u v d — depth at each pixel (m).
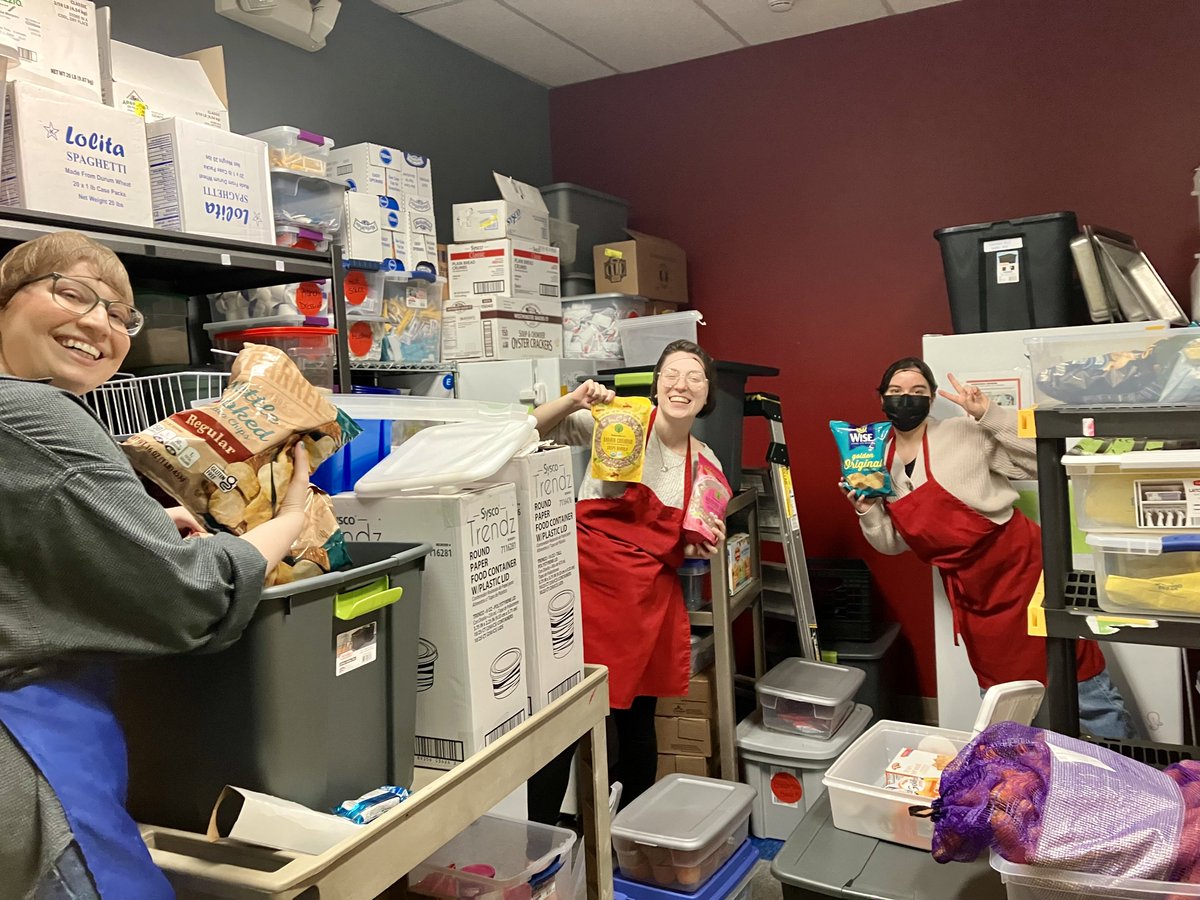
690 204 4.19
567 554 1.57
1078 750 1.50
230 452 1.11
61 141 1.76
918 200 3.74
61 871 0.93
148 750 1.15
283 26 3.04
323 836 1.04
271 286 2.46
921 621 3.84
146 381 1.85
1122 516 1.67
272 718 1.07
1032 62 3.53
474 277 3.42
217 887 1.01
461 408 1.67
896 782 1.97
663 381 2.56
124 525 0.93
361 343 2.97
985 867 1.78
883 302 3.83
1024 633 2.80
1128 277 2.93
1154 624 1.64
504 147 4.20
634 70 4.27
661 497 2.58
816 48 3.90
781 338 4.04
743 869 2.37
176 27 2.77
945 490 2.82
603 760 1.68
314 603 1.11
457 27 3.74
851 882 1.76
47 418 0.92
